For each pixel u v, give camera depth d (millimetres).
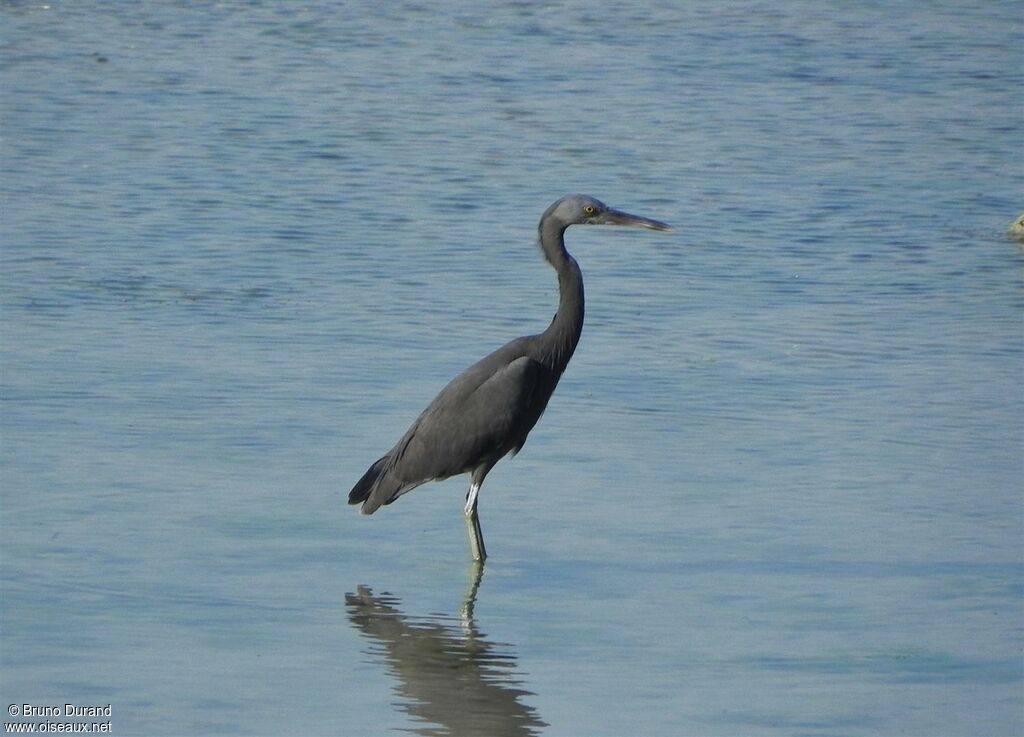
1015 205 26281
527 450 14070
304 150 29875
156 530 11938
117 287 19875
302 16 46438
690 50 41656
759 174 28469
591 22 45750
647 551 11758
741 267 21859
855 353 17453
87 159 28391
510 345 12875
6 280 20031
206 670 9609
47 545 11547
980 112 34562
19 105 33438
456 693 9352
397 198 26062
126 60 39250
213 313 18688
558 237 13102
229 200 25531
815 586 11055
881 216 25344
